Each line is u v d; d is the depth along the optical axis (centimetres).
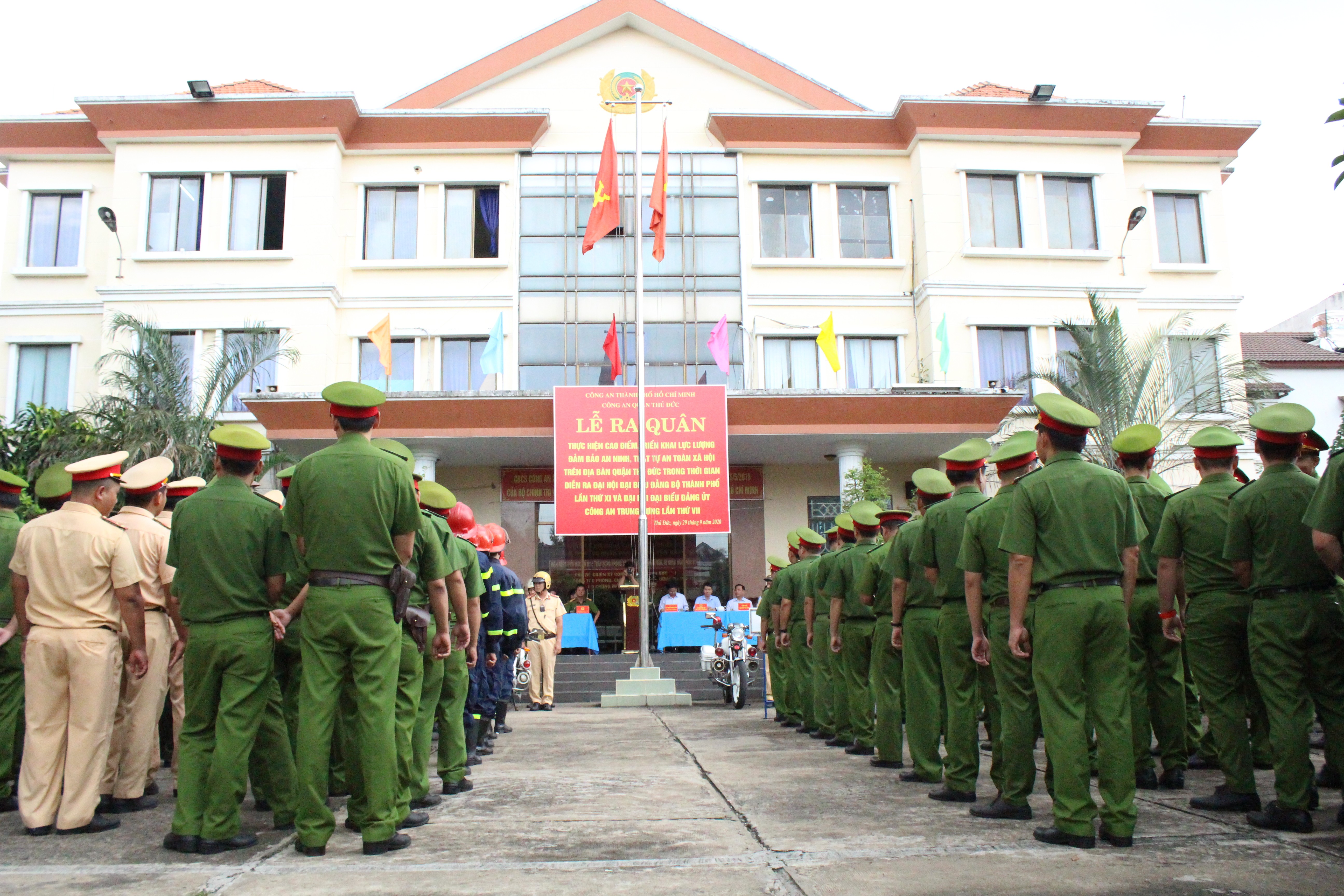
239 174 1988
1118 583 477
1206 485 576
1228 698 545
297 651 587
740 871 420
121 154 1972
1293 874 404
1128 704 469
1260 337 2622
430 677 604
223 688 489
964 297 2028
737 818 538
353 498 475
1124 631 471
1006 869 417
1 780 585
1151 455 682
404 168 2058
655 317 2041
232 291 1936
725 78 2166
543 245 2058
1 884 412
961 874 410
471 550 646
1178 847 454
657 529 1734
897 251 2092
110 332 1916
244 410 1919
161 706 618
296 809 533
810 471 2059
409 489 493
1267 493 513
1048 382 1995
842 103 2180
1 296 1988
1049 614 475
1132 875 405
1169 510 584
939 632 642
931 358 2009
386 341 1853
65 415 1522
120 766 589
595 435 1750
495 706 844
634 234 2058
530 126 2055
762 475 2050
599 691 1628
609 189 1845
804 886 395
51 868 441
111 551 543
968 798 585
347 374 1988
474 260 2033
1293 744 489
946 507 616
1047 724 475
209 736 490
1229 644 546
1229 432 588
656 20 2142
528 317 2027
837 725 891
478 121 2042
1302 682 498
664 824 523
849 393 1747
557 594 1714
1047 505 484
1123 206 2097
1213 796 546
